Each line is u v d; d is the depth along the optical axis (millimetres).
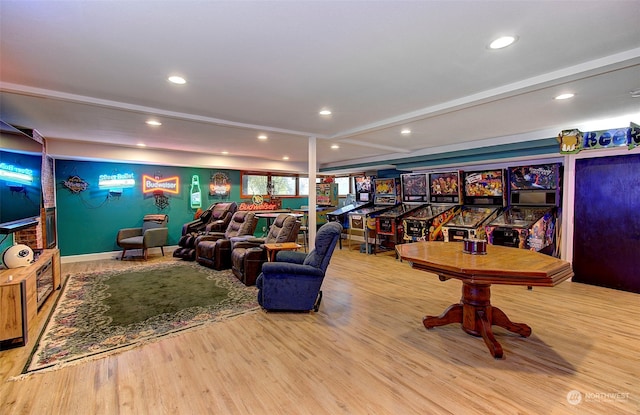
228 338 2777
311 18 1750
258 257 4328
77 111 3488
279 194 8922
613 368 2297
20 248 3109
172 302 3672
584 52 2203
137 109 3389
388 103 3352
